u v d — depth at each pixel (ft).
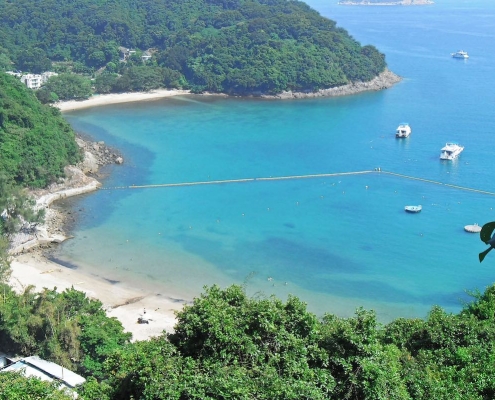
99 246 306.14
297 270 284.82
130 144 481.05
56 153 385.70
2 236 283.18
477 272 282.97
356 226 331.57
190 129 527.40
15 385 119.14
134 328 228.63
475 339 135.03
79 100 629.10
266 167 427.74
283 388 97.30
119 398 107.96
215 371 101.76
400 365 121.70
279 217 343.67
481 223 331.98
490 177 400.47
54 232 318.86
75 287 263.08
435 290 268.00
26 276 269.23
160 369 102.47
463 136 494.18
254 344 108.58
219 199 370.53
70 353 186.19
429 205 358.23
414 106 602.44
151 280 274.57
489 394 117.60
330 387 104.78
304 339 112.57
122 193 379.55
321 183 396.78
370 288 269.23
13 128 382.22
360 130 520.01
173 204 362.33
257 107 614.75
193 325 109.70
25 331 189.88
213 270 284.61
